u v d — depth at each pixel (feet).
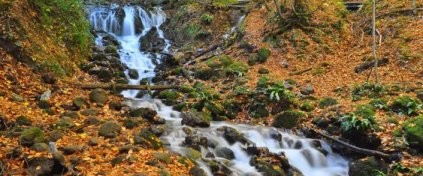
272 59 49.24
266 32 53.21
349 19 55.01
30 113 27.22
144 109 32.09
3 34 33.04
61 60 38.22
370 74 40.93
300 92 39.17
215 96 38.75
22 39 34.27
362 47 48.11
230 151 27.50
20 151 20.85
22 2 36.94
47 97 30.71
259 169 25.29
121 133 26.30
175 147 26.32
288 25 52.08
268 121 34.99
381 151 27.76
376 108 32.45
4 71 30.89
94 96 33.32
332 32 51.75
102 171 20.47
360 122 29.40
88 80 39.37
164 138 27.91
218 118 35.50
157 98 39.34
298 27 52.06
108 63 45.50
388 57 43.04
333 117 32.19
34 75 33.14
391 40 46.32
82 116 28.99
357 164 26.37
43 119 26.81
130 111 32.30
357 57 46.01
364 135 29.14
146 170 20.98
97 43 55.06
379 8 54.19
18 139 22.25
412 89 35.50
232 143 29.17
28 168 19.65
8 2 35.12
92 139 23.89
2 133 23.03
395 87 36.24
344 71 43.65
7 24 33.81
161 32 65.36
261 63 48.93
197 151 25.99
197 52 56.54
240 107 37.27
